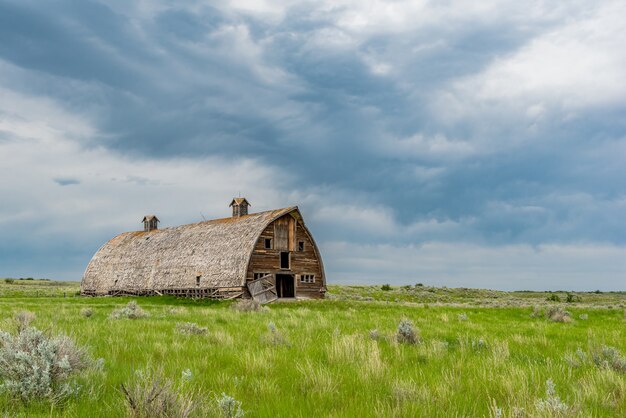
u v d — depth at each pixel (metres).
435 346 12.46
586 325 25.58
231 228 60.44
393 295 81.81
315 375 8.39
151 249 69.50
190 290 58.19
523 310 38.66
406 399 7.14
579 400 7.09
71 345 8.68
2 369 7.42
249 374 8.98
